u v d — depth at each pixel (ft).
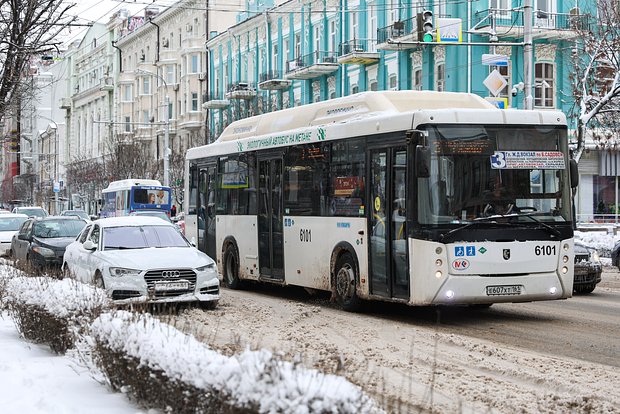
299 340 40.73
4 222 114.32
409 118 46.14
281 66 190.60
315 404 16.70
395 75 148.77
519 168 46.01
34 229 85.81
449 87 135.23
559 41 138.00
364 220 50.16
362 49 155.63
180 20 261.44
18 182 398.42
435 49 139.13
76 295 33.50
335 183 53.47
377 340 40.91
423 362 34.86
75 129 377.30
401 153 46.75
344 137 52.42
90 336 28.60
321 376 18.20
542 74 138.41
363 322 47.78
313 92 177.58
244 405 17.80
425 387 29.81
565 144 47.16
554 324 46.93
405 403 27.12
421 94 52.24
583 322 47.75
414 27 139.54
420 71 142.61
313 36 176.45
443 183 44.80
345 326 46.01
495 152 45.73
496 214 45.39
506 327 45.78
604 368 33.40
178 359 21.70
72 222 87.66
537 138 46.57
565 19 135.95
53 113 360.69
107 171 257.75
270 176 62.39
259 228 64.13
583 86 105.91
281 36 190.80
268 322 47.70
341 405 16.85
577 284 63.98
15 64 53.01
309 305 56.54
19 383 28.43
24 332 37.35
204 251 75.15
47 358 33.01
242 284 68.80
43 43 51.55
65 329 32.99
